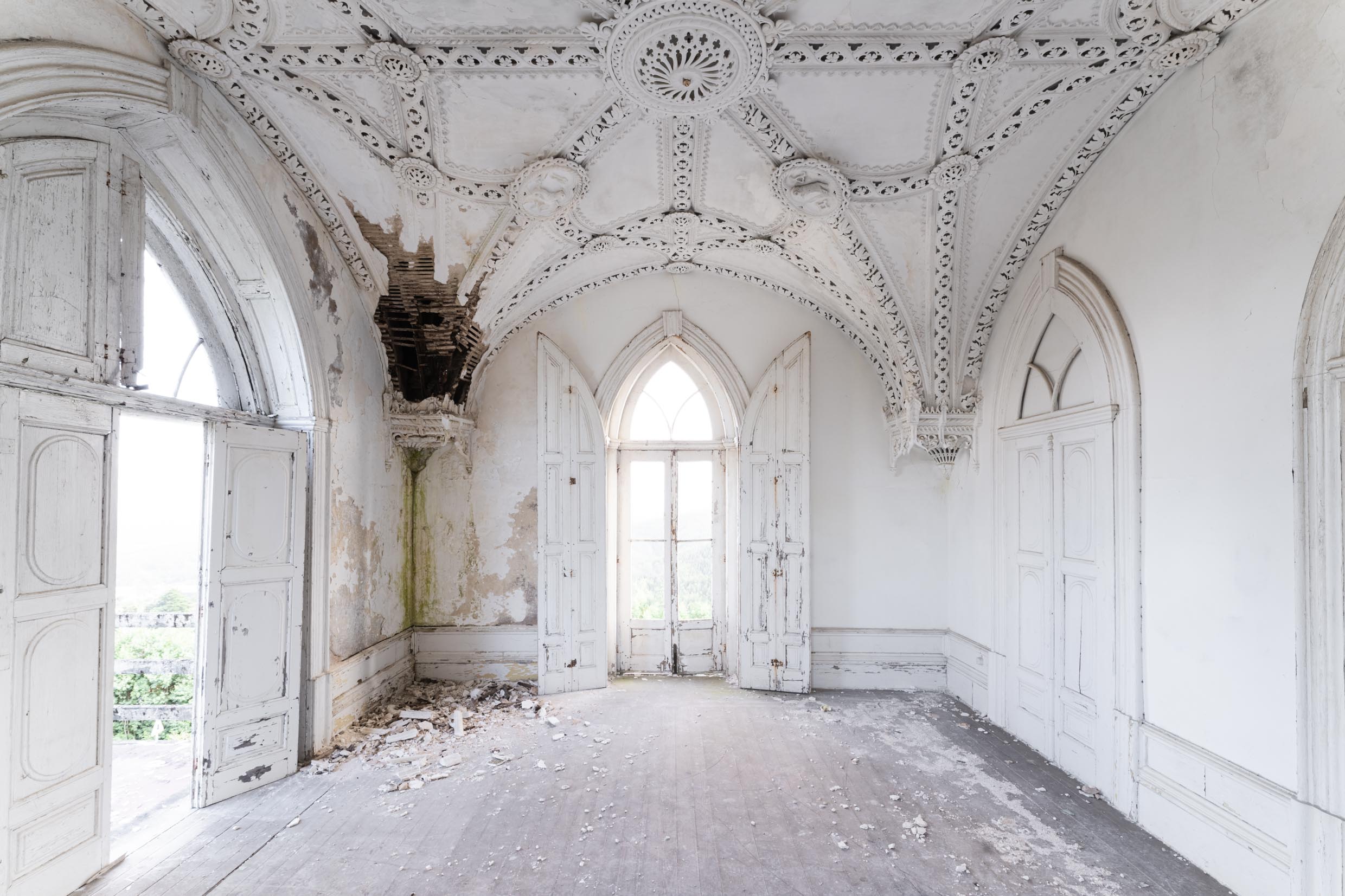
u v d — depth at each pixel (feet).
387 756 12.10
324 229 12.25
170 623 15.44
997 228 12.48
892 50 9.05
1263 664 7.77
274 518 11.16
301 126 10.44
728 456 17.79
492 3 8.33
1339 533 7.00
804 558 16.14
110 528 8.53
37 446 7.56
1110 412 10.22
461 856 8.87
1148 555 9.67
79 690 8.06
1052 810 10.12
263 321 11.37
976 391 14.49
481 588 16.42
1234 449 8.20
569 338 16.72
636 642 17.71
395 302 13.87
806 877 8.42
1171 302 9.27
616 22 8.55
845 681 16.29
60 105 7.80
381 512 14.60
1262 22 7.88
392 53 9.05
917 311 14.07
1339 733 6.98
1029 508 12.75
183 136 9.07
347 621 13.17
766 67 9.36
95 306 8.40
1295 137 7.44
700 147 11.50
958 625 15.70
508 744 12.76
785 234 13.83
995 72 9.43
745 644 16.29
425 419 14.74
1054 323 12.13
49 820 7.64
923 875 8.45
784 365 16.39
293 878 8.37
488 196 12.19
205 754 10.14
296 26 8.60
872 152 11.10
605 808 10.22
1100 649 10.50
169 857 8.78
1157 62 9.00
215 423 10.25
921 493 16.39
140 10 8.04
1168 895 8.02
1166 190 9.39
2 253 7.21
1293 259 7.46
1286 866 7.34
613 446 17.67
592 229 13.79
